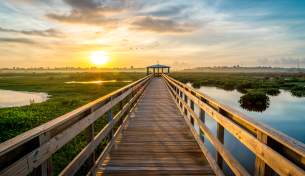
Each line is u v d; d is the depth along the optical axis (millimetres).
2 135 7898
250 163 6992
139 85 10844
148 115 7309
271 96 29938
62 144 1767
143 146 4285
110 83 54125
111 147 3898
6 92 37781
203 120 3832
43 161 1459
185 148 4184
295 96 29984
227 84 48188
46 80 75500
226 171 5211
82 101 19656
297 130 13281
